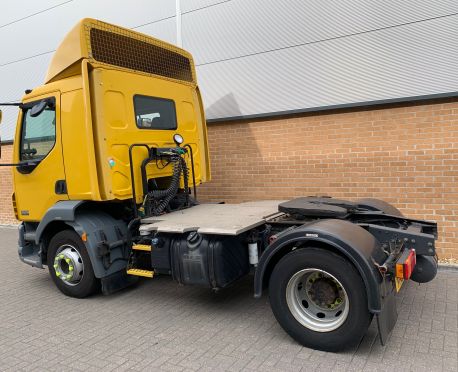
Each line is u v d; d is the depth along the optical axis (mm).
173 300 5020
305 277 3709
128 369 3430
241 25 7316
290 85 6941
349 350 3568
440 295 4742
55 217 5129
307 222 4246
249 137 7418
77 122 4922
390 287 3518
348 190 6562
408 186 6109
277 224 4570
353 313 3395
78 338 4070
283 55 6973
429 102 5922
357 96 6430
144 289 5465
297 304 3701
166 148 5473
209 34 7621
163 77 5801
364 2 6309
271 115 7094
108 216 5270
